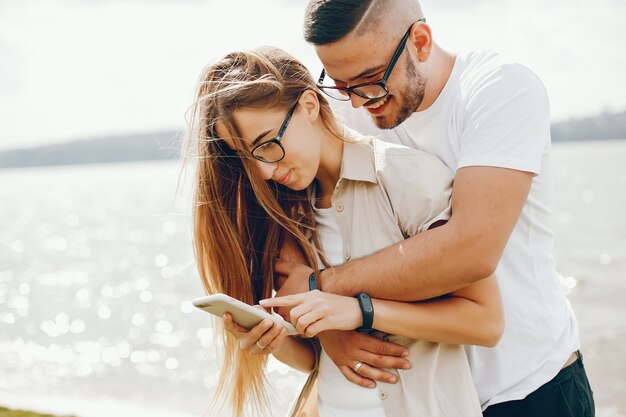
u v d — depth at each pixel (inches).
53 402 191.3
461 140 81.4
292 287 86.5
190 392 318.0
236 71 79.2
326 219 87.9
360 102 82.5
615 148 4702.3
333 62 80.6
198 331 459.5
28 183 4594.0
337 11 78.1
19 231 1424.7
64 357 395.5
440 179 78.2
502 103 77.5
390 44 80.2
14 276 775.7
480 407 81.2
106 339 444.1
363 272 78.0
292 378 327.3
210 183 86.3
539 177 82.9
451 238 73.4
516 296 83.7
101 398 310.5
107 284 692.1
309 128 80.1
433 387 79.6
